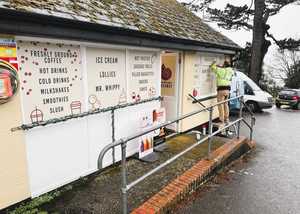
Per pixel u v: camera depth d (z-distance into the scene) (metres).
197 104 7.94
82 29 3.81
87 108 4.43
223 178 5.12
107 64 4.70
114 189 4.07
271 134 8.77
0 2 2.94
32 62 3.58
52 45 3.79
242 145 6.44
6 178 3.38
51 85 3.85
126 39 4.58
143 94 5.67
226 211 3.95
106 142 4.84
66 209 3.52
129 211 3.48
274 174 5.37
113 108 4.83
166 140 6.50
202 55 7.90
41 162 3.82
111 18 4.43
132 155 5.42
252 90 13.09
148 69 5.71
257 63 20.44
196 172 4.61
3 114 3.25
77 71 4.19
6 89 3.15
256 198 4.36
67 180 4.20
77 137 4.30
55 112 3.95
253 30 20.17
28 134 3.60
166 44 5.66
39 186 3.83
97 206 3.60
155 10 6.87
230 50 8.83
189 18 8.55
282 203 4.22
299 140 8.06
